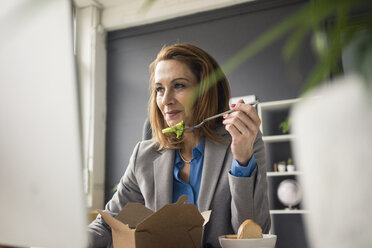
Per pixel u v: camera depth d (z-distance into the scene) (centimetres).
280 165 309
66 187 32
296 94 327
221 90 109
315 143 12
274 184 322
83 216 31
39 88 33
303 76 312
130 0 418
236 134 75
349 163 11
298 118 12
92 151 389
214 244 87
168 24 405
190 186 100
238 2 370
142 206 65
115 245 55
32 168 34
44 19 33
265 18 360
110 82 427
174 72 101
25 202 35
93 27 417
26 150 34
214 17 382
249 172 77
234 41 370
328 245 11
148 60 414
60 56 32
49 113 33
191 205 49
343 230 10
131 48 425
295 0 347
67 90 31
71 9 32
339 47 12
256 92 344
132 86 416
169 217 48
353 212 10
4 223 37
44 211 34
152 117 115
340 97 12
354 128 11
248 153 76
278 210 290
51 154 33
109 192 395
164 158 104
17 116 35
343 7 12
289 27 12
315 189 11
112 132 413
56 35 32
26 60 34
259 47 11
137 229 47
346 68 12
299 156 12
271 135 332
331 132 12
